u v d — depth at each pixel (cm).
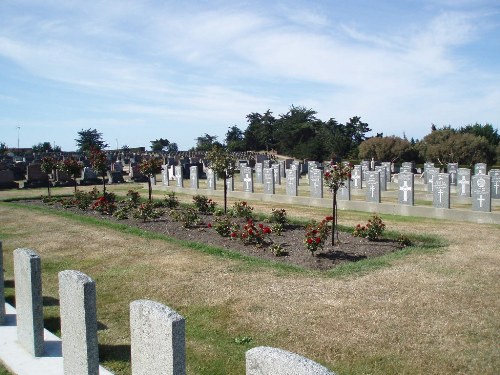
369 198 2202
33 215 2150
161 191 3256
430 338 722
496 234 1500
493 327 757
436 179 1989
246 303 895
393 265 1145
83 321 569
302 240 1485
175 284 1028
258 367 358
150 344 474
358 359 665
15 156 6316
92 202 2458
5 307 876
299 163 4716
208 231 1680
